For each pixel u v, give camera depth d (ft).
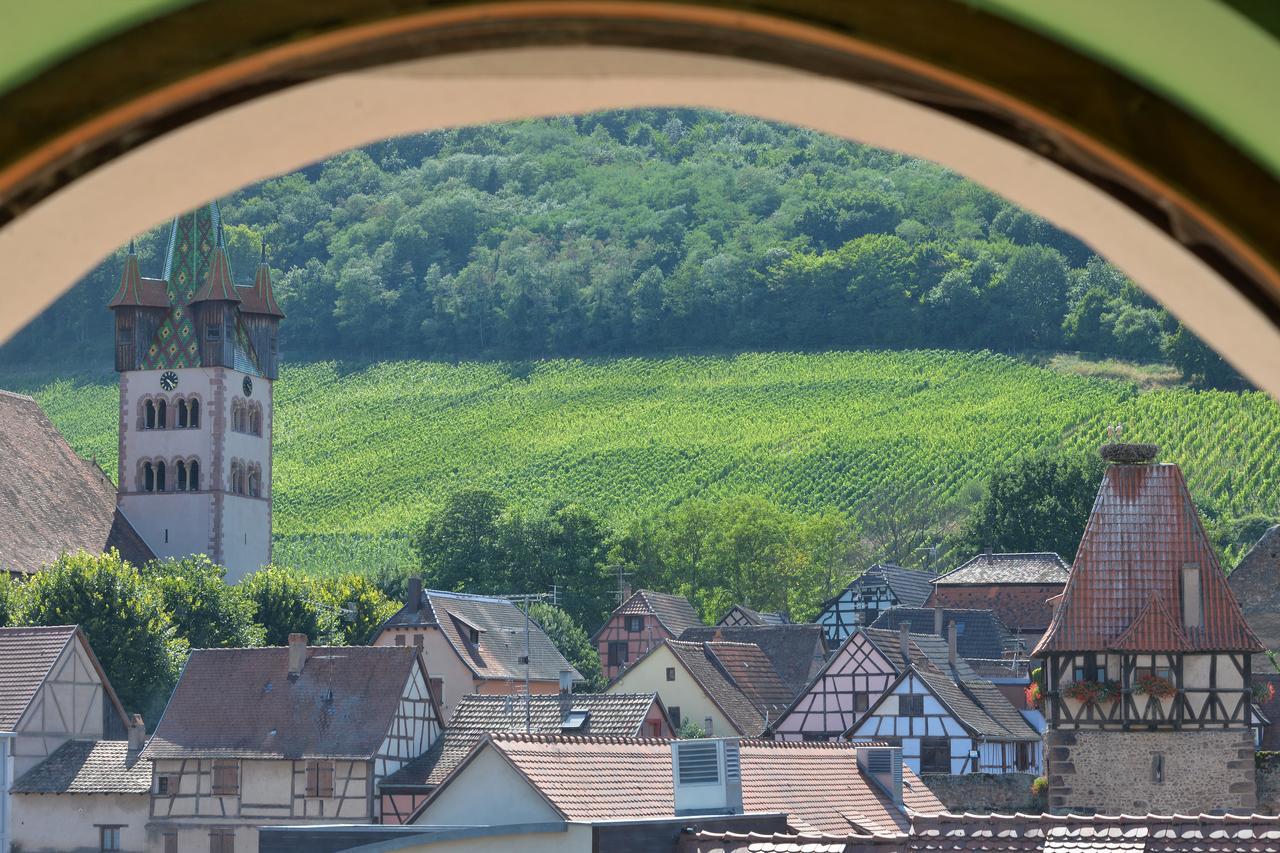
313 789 618.85
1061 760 517.14
